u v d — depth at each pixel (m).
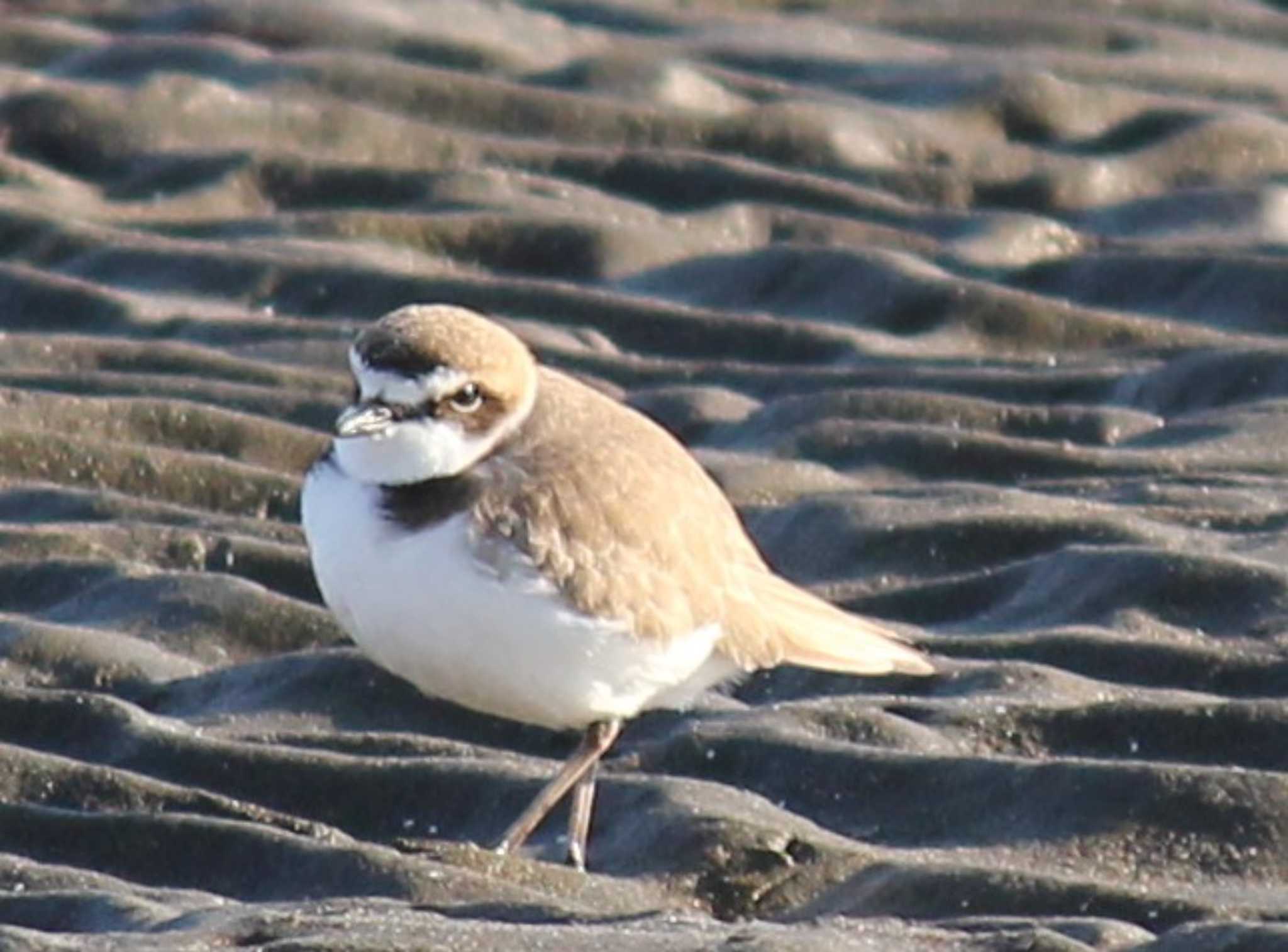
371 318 15.99
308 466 13.95
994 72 19.06
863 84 19.36
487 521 9.75
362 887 9.51
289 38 19.56
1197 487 13.38
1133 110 18.84
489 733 11.30
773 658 10.45
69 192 17.55
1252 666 11.28
